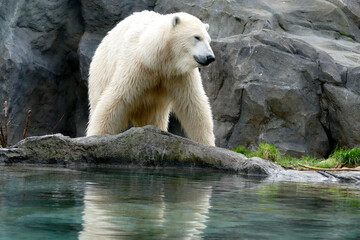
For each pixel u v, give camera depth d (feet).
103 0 67.26
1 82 64.85
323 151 50.06
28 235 13.19
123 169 31.01
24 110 66.44
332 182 29.07
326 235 14.23
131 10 67.67
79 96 70.64
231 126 52.13
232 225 15.08
